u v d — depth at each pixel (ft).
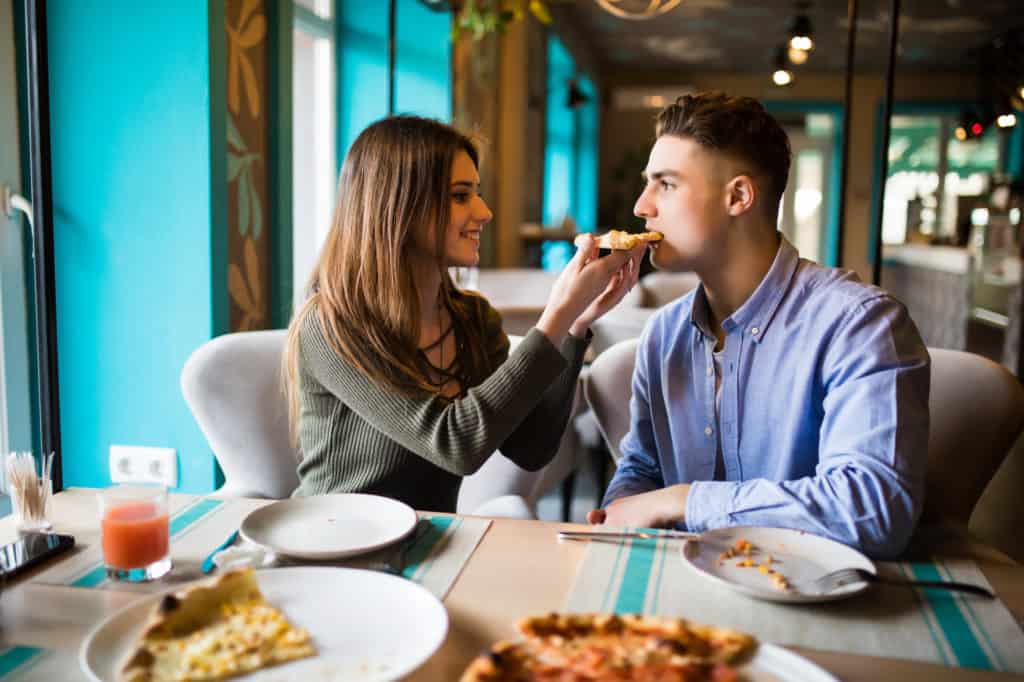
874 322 3.92
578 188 29.86
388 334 4.41
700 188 4.16
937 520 3.94
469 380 4.96
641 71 29.25
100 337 7.39
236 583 2.55
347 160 4.60
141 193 7.14
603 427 5.38
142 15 6.95
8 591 2.85
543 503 10.27
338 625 2.54
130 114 7.07
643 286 13.39
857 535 3.33
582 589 2.90
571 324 4.22
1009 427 4.43
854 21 8.07
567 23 22.20
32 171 4.33
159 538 2.98
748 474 4.41
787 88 28.14
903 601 2.86
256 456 5.29
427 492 4.54
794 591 2.83
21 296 6.94
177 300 7.23
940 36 22.41
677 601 2.82
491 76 17.20
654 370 4.76
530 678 2.04
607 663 2.07
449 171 4.46
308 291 4.87
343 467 4.44
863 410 3.67
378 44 12.69
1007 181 17.90
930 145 27.04
